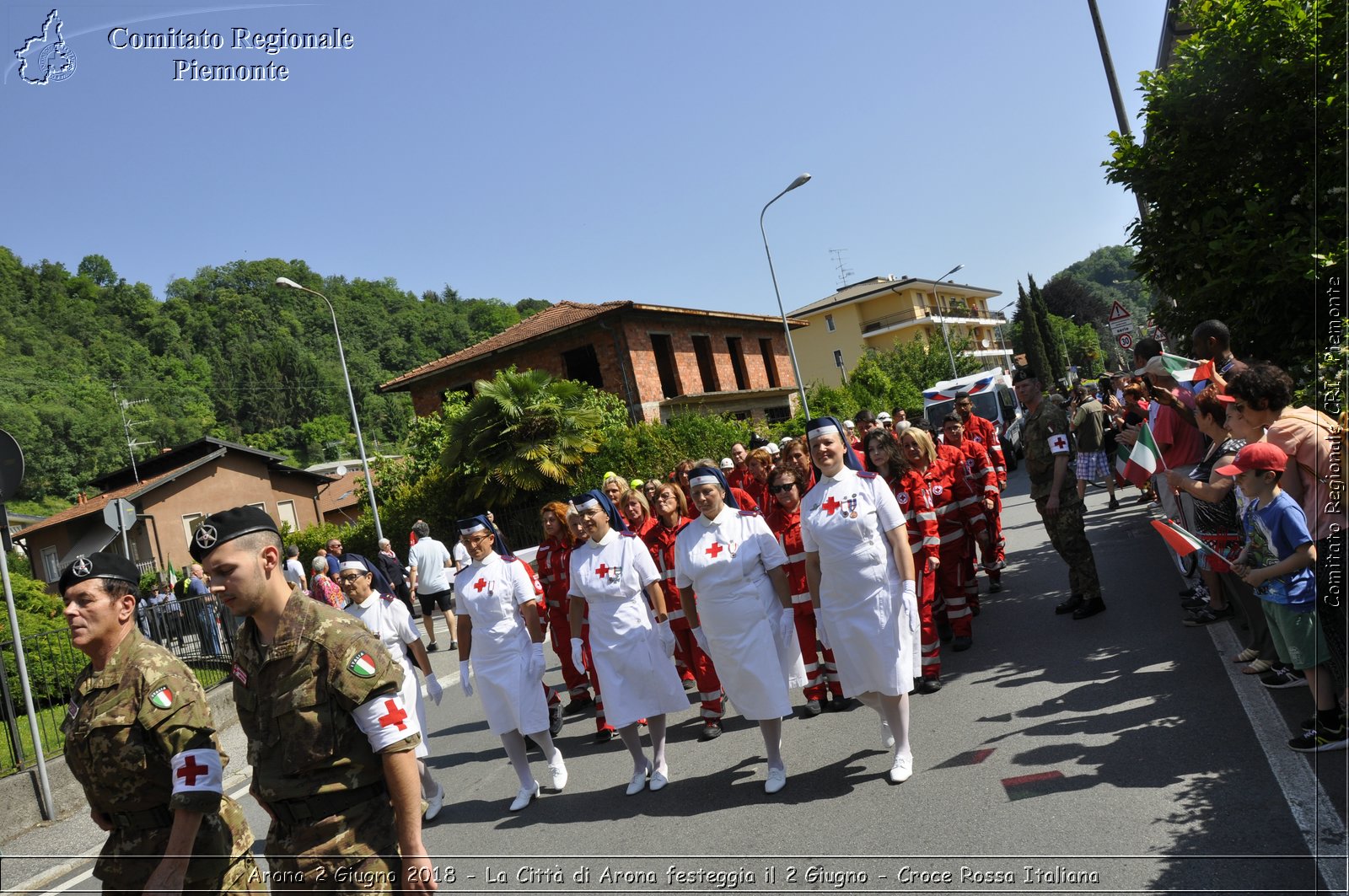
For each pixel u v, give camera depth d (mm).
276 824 2928
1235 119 7898
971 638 8266
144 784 3123
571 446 24016
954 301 81125
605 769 6801
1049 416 8266
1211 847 3879
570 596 6562
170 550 34250
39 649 10094
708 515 5848
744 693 5633
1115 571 9898
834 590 5500
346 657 2834
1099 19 15133
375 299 92000
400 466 31438
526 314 113188
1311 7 7270
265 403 77312
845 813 5043
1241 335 8000
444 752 8375
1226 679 5902
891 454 7363
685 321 33844
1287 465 4586
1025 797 4758
